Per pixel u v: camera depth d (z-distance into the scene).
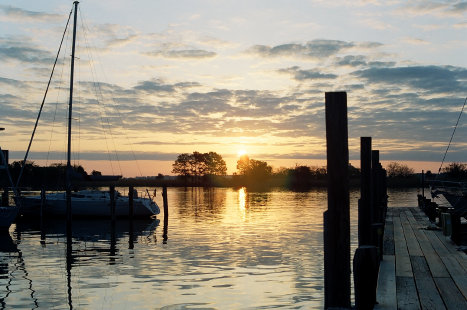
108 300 11.80
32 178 50.12
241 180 135.88
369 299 6.44
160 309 10.91
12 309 11.18
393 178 95.25
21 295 12.48
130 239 24.56
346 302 6.38
